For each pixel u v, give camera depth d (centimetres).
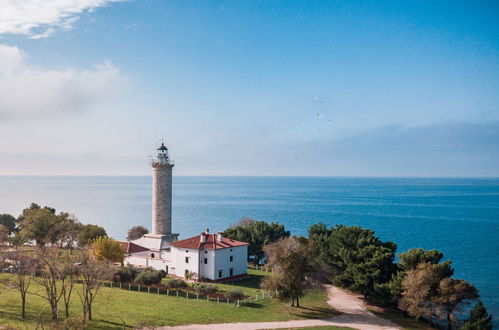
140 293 7019
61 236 10138
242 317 6166
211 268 8469
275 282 6825
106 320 5403
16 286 5559
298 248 7062
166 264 9119
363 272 7556
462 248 17112
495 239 19462
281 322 6075
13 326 4669
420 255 7125
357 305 7388
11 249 8625
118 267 7875
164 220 10381
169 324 5528
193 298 7000
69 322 4319
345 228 8706
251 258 12012
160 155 10400
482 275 12312
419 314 6356
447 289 6216
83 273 5384
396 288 6825
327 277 8762
